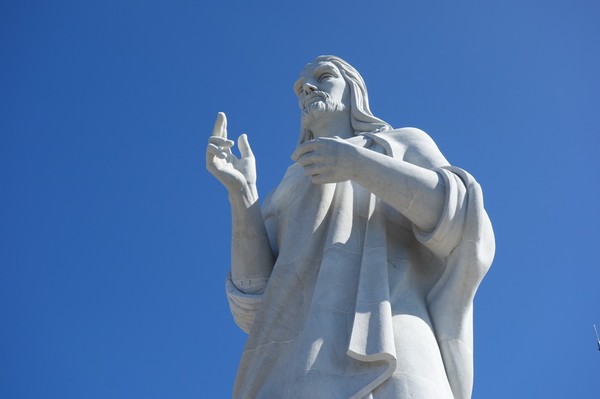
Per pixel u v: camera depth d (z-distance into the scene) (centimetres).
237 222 1608
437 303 1460
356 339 1357
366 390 1321
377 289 1423
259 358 1461
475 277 1438
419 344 1386
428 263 1519
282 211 1659
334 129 1759
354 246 1498
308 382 1341
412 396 1318
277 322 1483
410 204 1435
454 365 1429
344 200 1534
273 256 1633
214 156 1579
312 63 1834
